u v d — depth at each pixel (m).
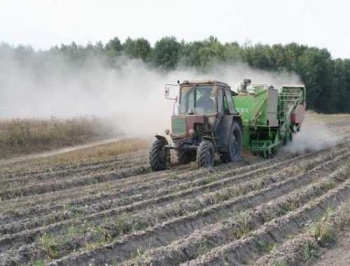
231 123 15.66
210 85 15.23
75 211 9.52
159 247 7.51
